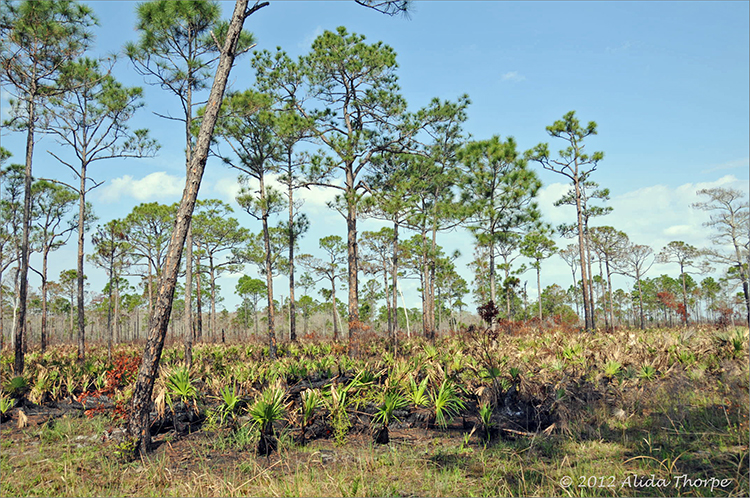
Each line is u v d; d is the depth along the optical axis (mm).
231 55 8266
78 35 14445
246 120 18688
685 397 7914
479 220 21266
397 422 8664
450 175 21531
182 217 7859
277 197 21156
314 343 22484
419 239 33625
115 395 9852
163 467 6555
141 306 45969
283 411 7773
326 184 19688
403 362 11414
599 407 8148
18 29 13539
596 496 4883
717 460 5504
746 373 8383
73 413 10078
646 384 8836
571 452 6414
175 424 8516
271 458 6926
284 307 50312
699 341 12602
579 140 26859
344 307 52219
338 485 5613
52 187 25984
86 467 6844
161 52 14953
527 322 28453
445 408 8320
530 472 5723
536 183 20531
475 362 11289
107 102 16859
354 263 19438
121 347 25391
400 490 5504
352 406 8586
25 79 14266
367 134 20266
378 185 21516
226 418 8625
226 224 33094
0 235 26000
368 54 18156
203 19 14828
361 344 19016
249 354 19422
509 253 24922
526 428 7559
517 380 8578
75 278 41500
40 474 6551
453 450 7000
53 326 51844
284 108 19969
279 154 20250
